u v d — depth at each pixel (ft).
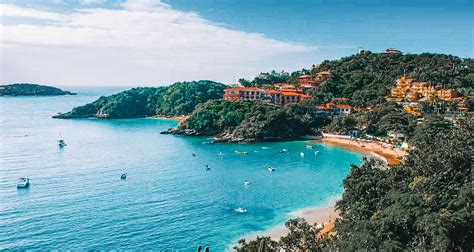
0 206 266.36
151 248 209.97
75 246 208.44
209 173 382.42
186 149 520.83
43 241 213.05
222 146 546.67
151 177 361.51
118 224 240.32
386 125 564.30
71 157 449.48
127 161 433.89
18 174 359.25
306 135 619.26
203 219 253.03
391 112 598.75
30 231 225.35
